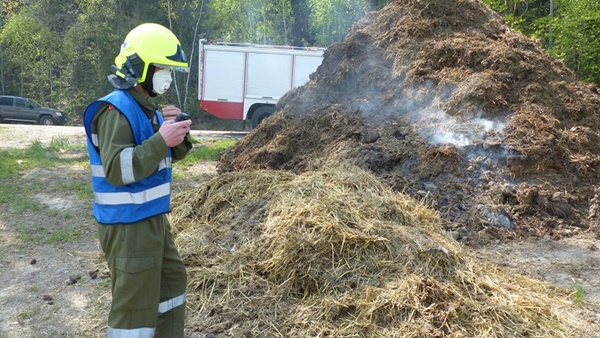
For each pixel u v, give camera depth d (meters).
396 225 4.66
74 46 38.53
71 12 40.84
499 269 4.75
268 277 4.31
